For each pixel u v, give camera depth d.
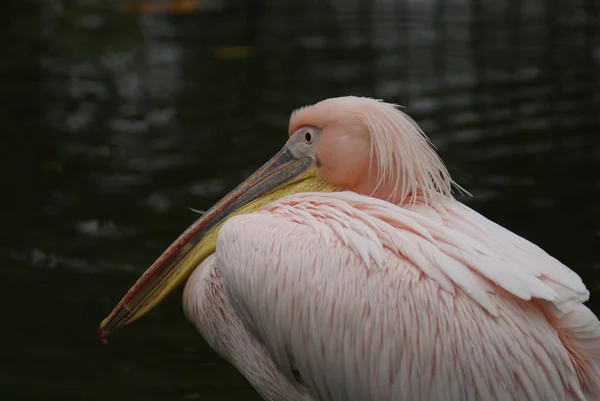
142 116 16.89
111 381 9.83
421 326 6.63
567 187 13.88
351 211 7.14
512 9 23.20
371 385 6.80
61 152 15.45
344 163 7.71
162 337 10.82
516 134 15.84
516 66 19.28
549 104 17.23
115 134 16.14
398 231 6.91
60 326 10.81
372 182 7.70
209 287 7.94
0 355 10.24
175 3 23.56
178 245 8.20
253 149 15.31
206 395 9.59
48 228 13.01
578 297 6.59
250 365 7.92
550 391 6.46
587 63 19.31
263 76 18.78
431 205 7.44
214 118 16.72
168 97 17.77
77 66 19.36
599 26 21.59
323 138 7.82
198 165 14.80
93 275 11.79
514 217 12.92
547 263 6.86
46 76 18.84
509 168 14.51
